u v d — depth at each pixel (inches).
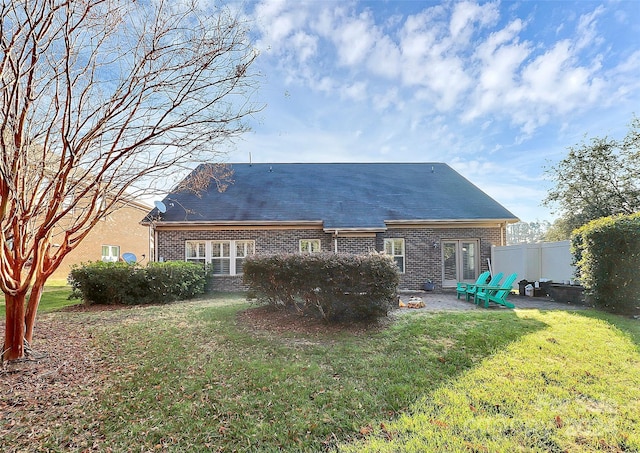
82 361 193.5
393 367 173.5
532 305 366.0
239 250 547.8
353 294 254.4
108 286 392.5
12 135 159.5
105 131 174.4
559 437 109.7
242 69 181.6
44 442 116.0
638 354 179.9
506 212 552.1
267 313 303.3
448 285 551.8
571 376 155.5
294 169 717.9
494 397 137.4
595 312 289.1
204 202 577.9
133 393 150.9
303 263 264.8
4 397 148.5
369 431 117.3
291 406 136.2
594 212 764.6
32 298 203.0
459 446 106.1
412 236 547.8
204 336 238.1
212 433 119.0
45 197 187.0
